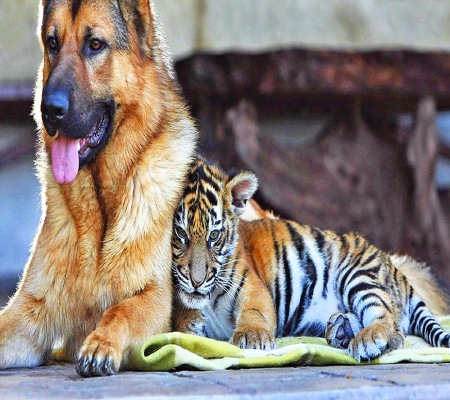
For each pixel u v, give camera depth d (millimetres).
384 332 9016
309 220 16594
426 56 16578
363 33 15312
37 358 9352
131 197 9273
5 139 19938
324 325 10914
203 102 16062
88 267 9148
